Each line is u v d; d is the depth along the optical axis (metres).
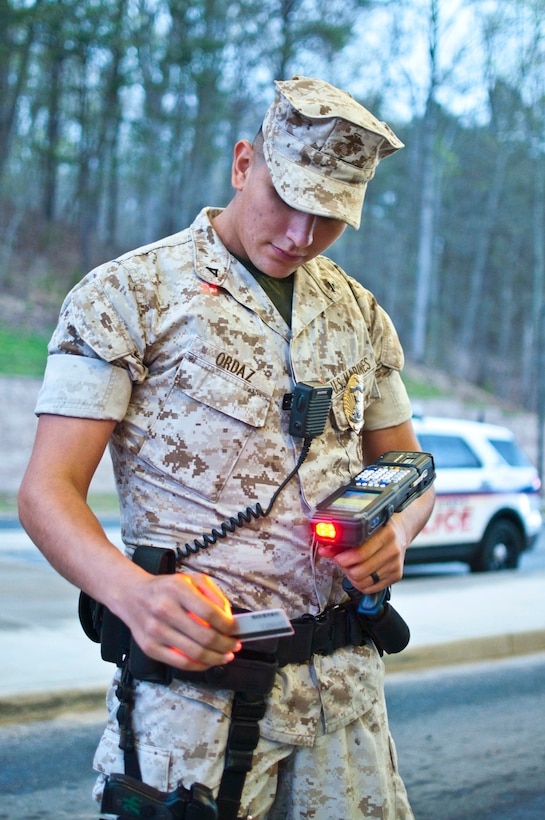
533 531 11.13
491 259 55.72
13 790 4.12
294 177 1.68
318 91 1.72
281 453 1.75
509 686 6.25
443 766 4.74
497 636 7.03
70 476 1.66
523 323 58.19
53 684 5.10
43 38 31.56
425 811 4.18
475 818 4.12
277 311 1.82
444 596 8.73
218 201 43.22
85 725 4.90
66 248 34.62
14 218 33.19
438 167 44.50
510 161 48.19
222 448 1.72
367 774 1.83
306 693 1.74
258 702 1.68
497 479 10.74
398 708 5.66
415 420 10.48
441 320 56.16
